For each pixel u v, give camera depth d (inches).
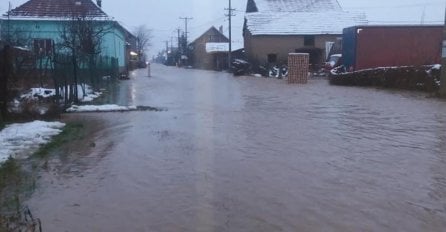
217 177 347.3
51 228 253.9
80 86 1016.2
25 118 618.2
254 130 554.6
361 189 316.2
